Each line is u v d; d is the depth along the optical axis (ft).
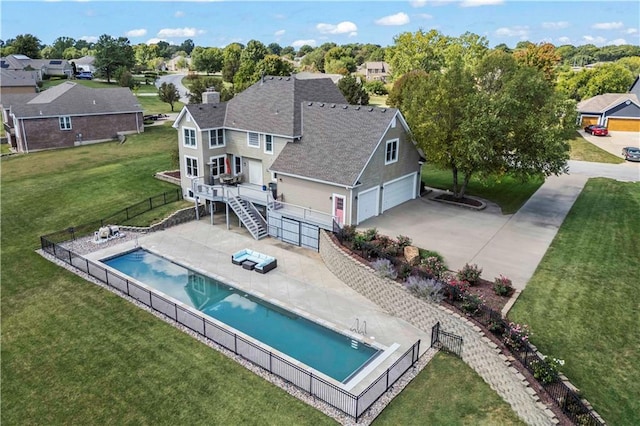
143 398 49.78
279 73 257.34
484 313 58.29
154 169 136.56
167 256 86.22
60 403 49.32
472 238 84.99
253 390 50.83
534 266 73.20
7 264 81.97
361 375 53.11
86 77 368.27
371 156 89.30
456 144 95.25
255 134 105.91
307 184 92.94
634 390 47.73
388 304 67.46
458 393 50.34
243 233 98.63
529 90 94.53
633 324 57.93
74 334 61.57
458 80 97.45
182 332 61.93
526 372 48.16
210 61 438.81
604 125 205.77
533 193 114.01
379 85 332.80
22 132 169.27
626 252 78.02
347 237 80.74
